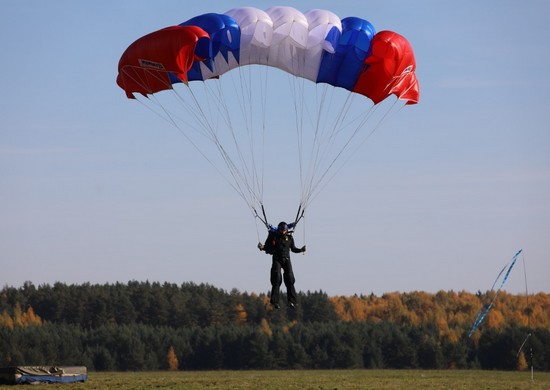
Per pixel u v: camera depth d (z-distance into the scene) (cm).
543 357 18075
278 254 4897
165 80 5400
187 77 5588
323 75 5638
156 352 18988
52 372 6278
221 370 18450
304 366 18450
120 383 6341
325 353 18575
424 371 14200
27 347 18525
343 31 5491
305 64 5591
